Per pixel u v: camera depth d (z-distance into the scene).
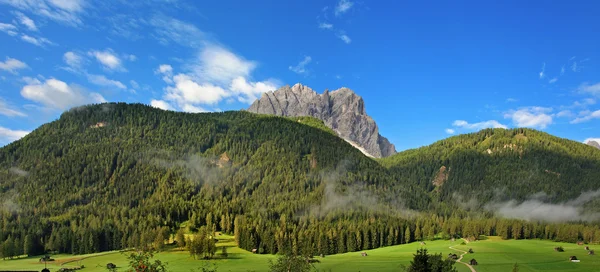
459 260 192.38
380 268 175.00
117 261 196.12
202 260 197.75
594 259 196.38
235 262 193.88
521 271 166.88
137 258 48.41
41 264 195.62
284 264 73.88
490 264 180.12
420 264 100.69
